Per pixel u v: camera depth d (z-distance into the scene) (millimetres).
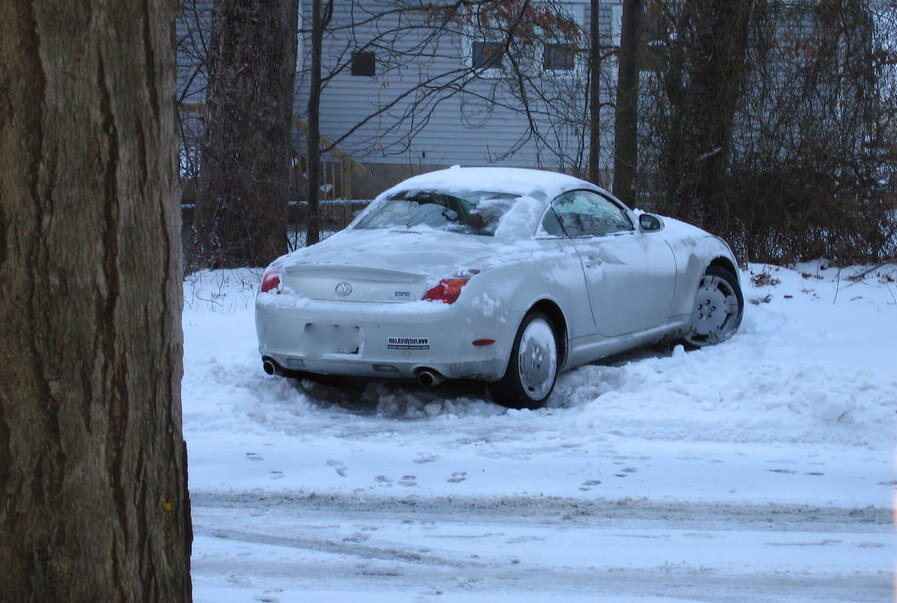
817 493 6590
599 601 4953
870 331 11539
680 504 6414
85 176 2889
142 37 3010
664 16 17406
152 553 3160
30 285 2836
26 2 2779
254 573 5328
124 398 3020
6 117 2787
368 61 26547
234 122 17094
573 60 21312
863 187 16391
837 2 16266
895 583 5215
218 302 13742
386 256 8445
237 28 17156
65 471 2914
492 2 19000
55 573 2936
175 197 3197
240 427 8000
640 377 9172
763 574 5328
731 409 8172
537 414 8602
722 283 11258
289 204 19906
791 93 16516
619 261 9805
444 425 8250
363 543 5789
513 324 8453
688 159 16906
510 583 5195
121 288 2982
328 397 9336
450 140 27078
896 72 16438
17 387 2857
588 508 6359
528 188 9461
